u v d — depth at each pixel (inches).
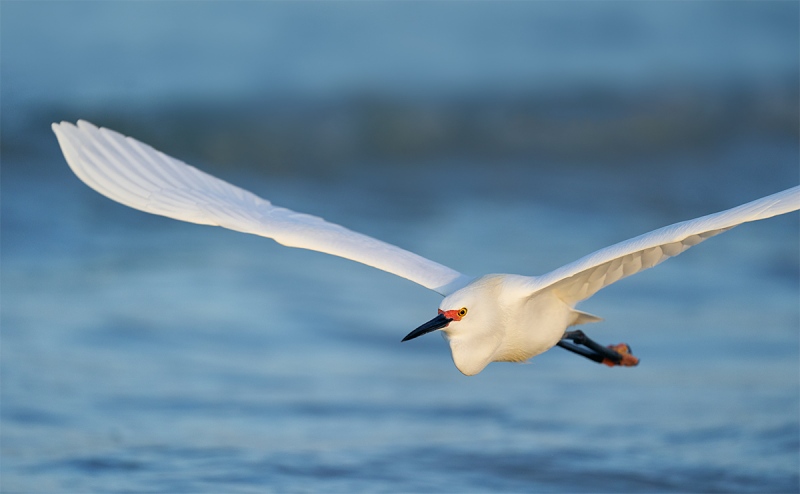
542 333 293.0
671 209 757.9
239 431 412.8
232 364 488.1
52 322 528.7
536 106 1034.7
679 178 847.1
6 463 375.2
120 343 506.3
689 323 540.4
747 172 860.0
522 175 867.4
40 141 872.9
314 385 466.0
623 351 354.3
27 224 692.1
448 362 505.0
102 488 358.3
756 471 378.9
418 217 740.7
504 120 998.4
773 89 1074.1
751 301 571.5
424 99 1040.2
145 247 668.7
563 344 353.7
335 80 1082.7
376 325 549.3
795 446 398.3
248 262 650.2
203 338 518.6
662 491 365.1
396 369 492.1
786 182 826.2
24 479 362.9
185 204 305.0
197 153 912.9
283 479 369.4
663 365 488.7
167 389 454.0
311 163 900.0
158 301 569.3
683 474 378.3
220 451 392.5
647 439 410.6
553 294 292.2
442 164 903.7
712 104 1035.9
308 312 563.2
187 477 368.8
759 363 486.0
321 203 778.8
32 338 505.0
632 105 1032.8
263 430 414.6
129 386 454.9
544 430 420.8
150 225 711.7
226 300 576.4
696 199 784.3
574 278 280.5
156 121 955.3
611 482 371.9
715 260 642.2
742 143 948.0
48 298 565.0
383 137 955.3
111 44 1087.6
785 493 362.9
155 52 1093.1
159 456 386.3
